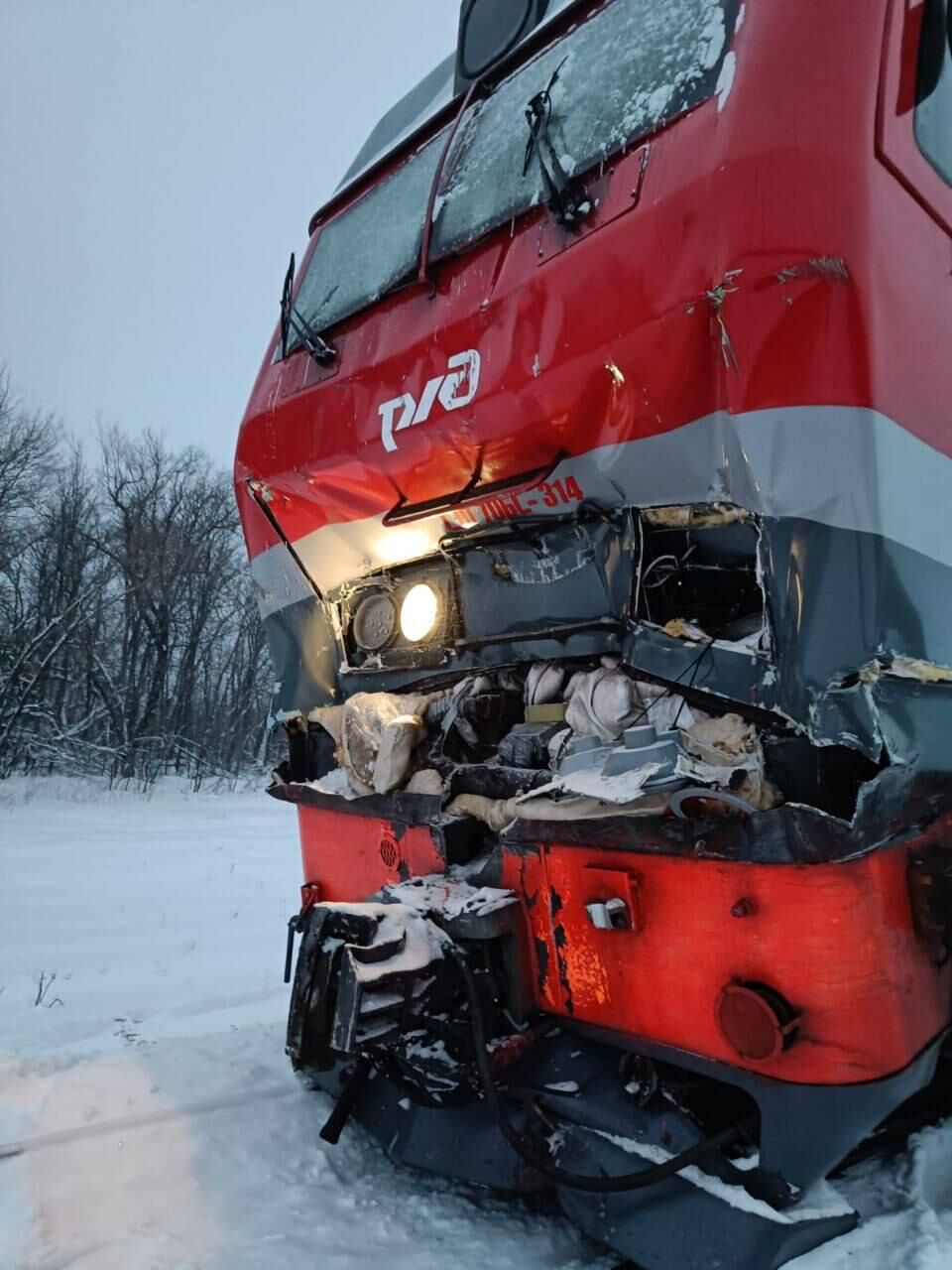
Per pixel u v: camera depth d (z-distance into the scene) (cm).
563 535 266
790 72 202
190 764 2467
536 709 276
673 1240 204
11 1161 273
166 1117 308
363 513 320
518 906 251
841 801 203
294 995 239
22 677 2077
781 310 194
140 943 613
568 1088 239
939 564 215
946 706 221
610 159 234
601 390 232
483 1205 272
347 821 331
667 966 218
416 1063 249
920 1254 205
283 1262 235
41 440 2438
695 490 222
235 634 2931
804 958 195
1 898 746
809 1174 197
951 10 240
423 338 279
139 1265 228
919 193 217
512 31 317
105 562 2533
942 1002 226
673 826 210
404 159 346
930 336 216
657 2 253
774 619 203
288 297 350
